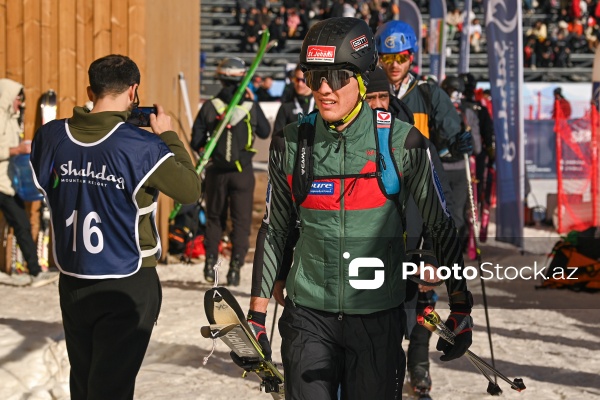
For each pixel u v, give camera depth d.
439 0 19.45
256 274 4.02
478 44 38.25
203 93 33.91
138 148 4.40
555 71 37.56
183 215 12.70
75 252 4.45
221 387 6.73
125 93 4.54
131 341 4.51
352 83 3.76
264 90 28.86
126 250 4.46
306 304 3.93
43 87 11.79
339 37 3.75
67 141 4.46
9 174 10.38
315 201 3.85
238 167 10.62
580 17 38.47
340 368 3.98
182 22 15.14
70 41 11.83
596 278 10.05
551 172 22.70
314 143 3.85
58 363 6.98
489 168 14.30
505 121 13.46
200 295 10.28
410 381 6.35
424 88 6.41
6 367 6.79
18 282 10.81
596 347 8.04
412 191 3.88
